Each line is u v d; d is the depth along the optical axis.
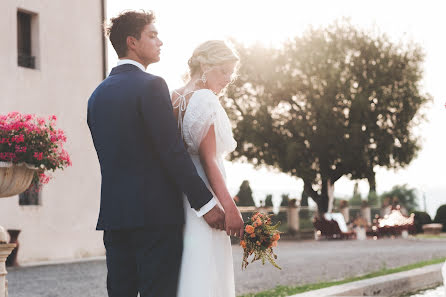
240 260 13.80
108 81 2.67
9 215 14.40
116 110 2.55
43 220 15.27
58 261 15.15
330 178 28.91
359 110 27.39
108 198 2.54
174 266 2.53
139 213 2.46
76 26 16.89
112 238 2.59
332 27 29.05
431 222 31.52
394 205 28.56
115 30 2.71
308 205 34.34
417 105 29.41
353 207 32.16
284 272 10.65
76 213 16.22
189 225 2.60
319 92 28.30
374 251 16.34
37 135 4.39
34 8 15.76
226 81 2.86
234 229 2.62
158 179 2.51
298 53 28.47
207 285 2.55
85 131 16.83
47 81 15.93
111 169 2.54
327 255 15.14
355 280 7.93
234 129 29.70
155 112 2.48
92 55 17.28
